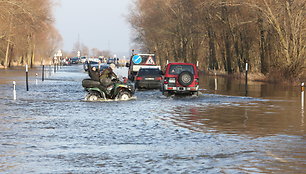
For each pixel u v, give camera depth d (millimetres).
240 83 54812
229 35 80312
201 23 92562
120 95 31172
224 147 14484
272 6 59688
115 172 11391
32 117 21906
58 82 55719
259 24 66000
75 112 24016
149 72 43250
